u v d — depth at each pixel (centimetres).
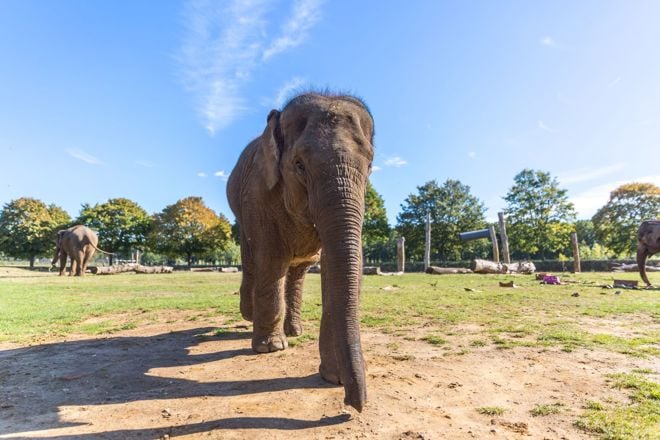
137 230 6519
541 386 423
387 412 354
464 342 625
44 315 952
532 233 5475
